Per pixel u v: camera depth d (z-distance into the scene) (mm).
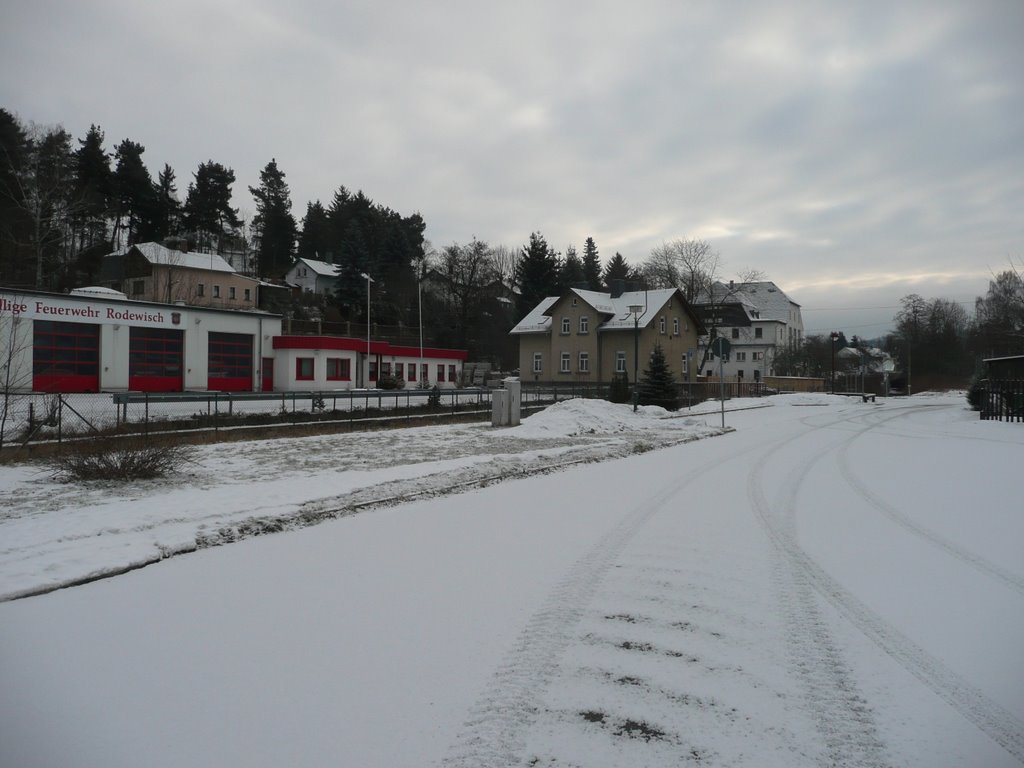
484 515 9352
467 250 83688
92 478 11398
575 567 6770
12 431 16438
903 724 3727
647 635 5016
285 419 21875
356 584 6207
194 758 3383
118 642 4863
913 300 87188
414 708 3898
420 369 58750
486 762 3354
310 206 103500
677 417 29906
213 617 5367
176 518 8414
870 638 4953
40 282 50594
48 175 55688
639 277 99312
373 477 11664
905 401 56188
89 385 36250
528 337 63750
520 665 4477
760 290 110750
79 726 3705
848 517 9242
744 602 5750
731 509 9797
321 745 3504
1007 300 54312
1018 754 3426
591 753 3439
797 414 36500
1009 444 19719
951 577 6453
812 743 3537
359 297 72875
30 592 5906
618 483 12266
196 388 41281
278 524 8555
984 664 4496
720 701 3996
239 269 93438
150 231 78312
